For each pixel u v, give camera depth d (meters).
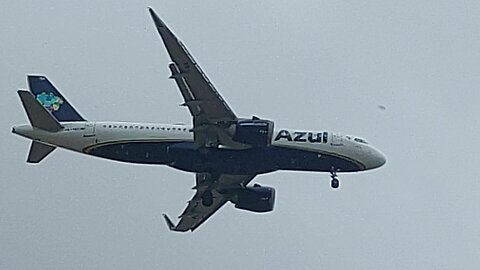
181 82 191.75
